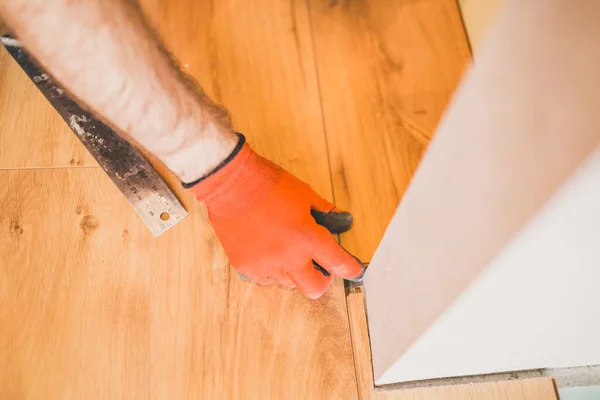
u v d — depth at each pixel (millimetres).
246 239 694
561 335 482
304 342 831
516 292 354
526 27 221
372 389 799
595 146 203
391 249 584
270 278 802
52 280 872
